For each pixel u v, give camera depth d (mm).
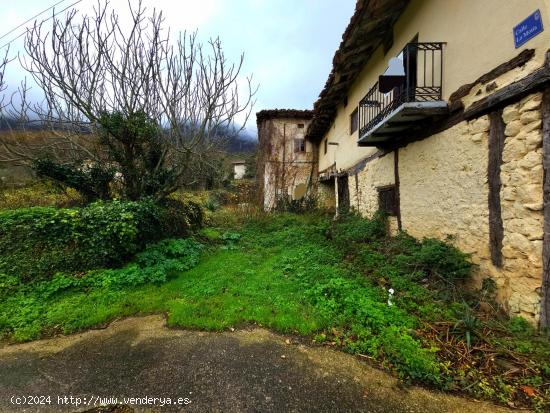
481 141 3445
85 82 5812
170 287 4191
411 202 5418
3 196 8875
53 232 4395
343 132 10484
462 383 2148
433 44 4141
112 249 4469
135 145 6324
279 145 15664
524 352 2393
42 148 6621
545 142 2576
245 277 4609
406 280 3881
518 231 2898
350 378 2301
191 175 7957
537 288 2697
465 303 3115
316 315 3244
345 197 10727
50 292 3725
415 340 2658
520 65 2816
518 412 1926
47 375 2377
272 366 2461
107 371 2416
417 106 4078
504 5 3045
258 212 9641
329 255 5457
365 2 5195
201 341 2871
